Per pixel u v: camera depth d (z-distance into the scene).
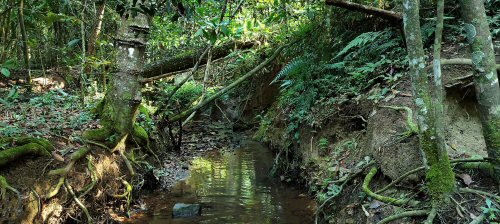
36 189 3.79
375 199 3.56
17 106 6.29
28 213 3.64
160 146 7.33
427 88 2.92
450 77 4.40
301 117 6.38
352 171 4.31
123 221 4.51
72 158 4.23
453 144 3.86
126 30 5.05
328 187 4.50
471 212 2.80
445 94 4.29
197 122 11.47
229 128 10.91
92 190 4.35
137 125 5.88
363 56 5.88
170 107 9.01
